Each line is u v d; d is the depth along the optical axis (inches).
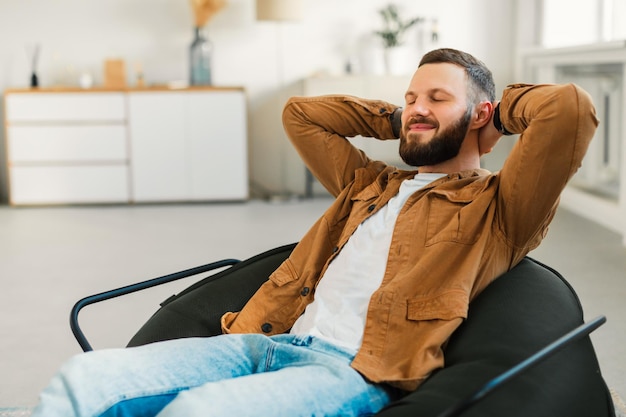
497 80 269.3
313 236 79.0
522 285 68.9
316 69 266.7
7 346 120.0
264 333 76.0
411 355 63.6
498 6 265.7
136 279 158.2
